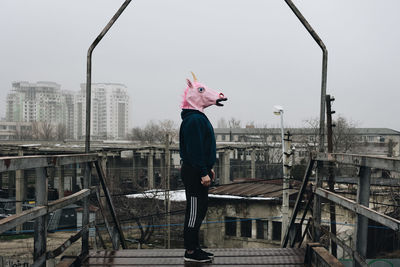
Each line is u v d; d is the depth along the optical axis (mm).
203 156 3309
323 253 3008
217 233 16906
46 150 26953
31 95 141000
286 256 3596
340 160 2844
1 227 1858
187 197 3518
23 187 25406
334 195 2912
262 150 39594
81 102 144250
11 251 14352
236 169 44906
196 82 3547
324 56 3793
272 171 39625
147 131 80625
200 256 3385
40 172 2471
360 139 50500
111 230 4199
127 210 18750
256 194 16297
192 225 3404
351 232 13555
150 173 26031
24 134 104500
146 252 3764
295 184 17547
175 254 3695
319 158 3355
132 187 27656
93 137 107375
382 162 2096
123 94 146750
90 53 3846
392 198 13336
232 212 16734
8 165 1963
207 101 3465
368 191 2424
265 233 16188
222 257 3584
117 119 146250
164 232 18562
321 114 3727
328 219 13766
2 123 108000
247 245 16297
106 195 4113
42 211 2393
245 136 57875
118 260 3479
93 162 3674
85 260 3447
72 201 2947
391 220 1926
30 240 16406
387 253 13094
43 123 104625
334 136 33312
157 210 19031
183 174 3508
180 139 3555
